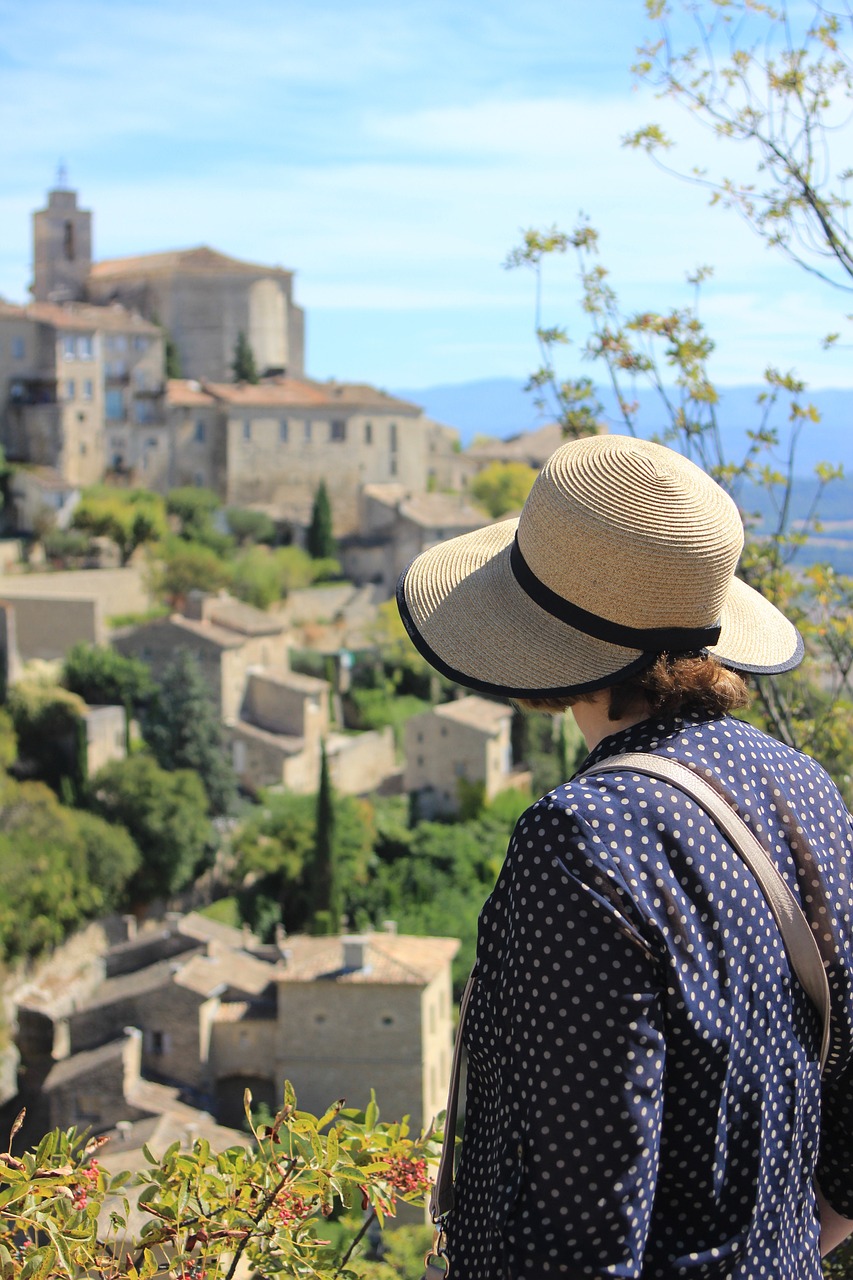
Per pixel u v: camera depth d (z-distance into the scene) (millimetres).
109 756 60562
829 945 2559
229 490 98062
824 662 9461
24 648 68688
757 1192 2461
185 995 39250
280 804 62562
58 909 48844
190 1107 38125
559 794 2484
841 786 9016
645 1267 2375
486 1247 2438
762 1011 2461
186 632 68438
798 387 9445
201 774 62062
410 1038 37000
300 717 69188
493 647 2801
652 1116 2273
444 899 56438
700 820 2477
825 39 9023
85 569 81312
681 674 2664
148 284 116938
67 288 120000
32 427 89062
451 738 65625
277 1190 3793
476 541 3219
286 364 121500
